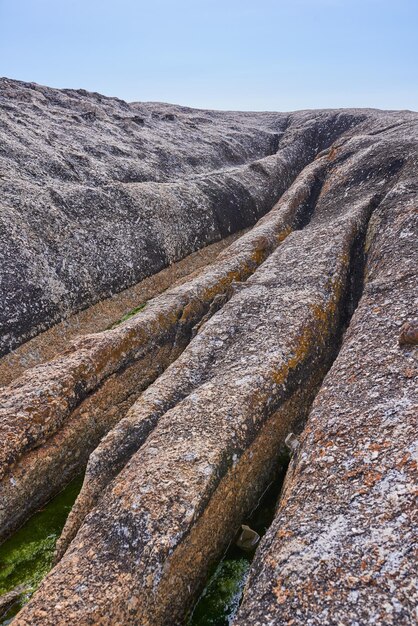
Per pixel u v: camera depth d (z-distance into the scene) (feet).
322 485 30.68
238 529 36.60
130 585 28.58
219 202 107.55
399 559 24.23
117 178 104.37
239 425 38.83
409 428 31.94
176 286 71.87
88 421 47.96
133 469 35.53
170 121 175.73
